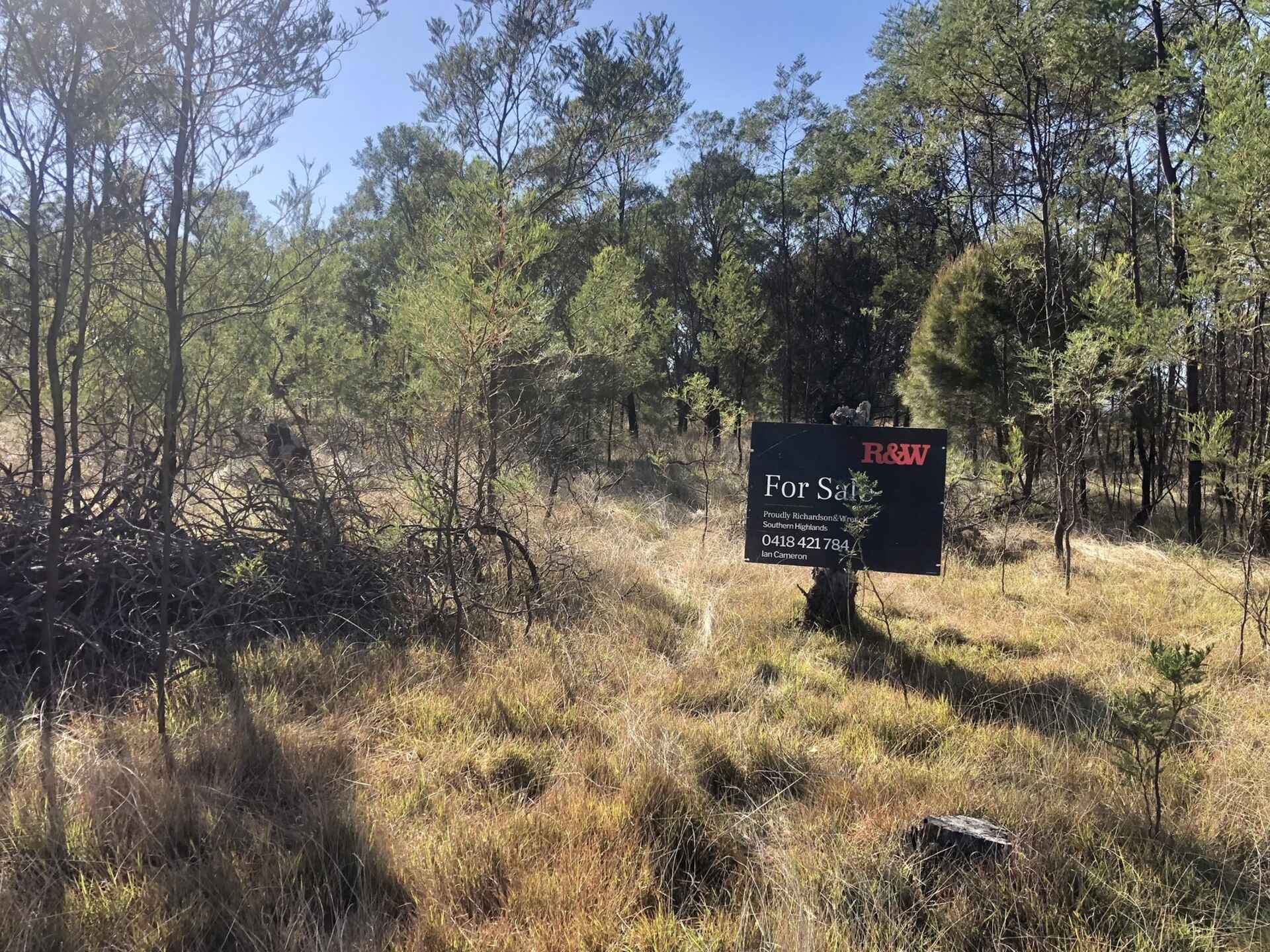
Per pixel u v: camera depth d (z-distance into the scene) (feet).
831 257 73.20
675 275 68.90
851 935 7.59
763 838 9.62
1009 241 38.65
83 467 16.03
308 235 16.55
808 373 68.13
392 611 16.53
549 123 30.78
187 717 11.79
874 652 16.46
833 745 11.98
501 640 15.89
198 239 12.87
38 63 10.32
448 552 16.40
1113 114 25.20
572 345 30.63
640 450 51.83
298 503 17.08
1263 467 17.35
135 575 13.85
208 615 13.61
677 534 27.96
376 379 21.43
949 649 16.79
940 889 8.29
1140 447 35.40
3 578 13.05
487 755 11.18
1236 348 30.68
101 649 12.51
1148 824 9.37
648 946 7.52
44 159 10.80
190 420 14.57
